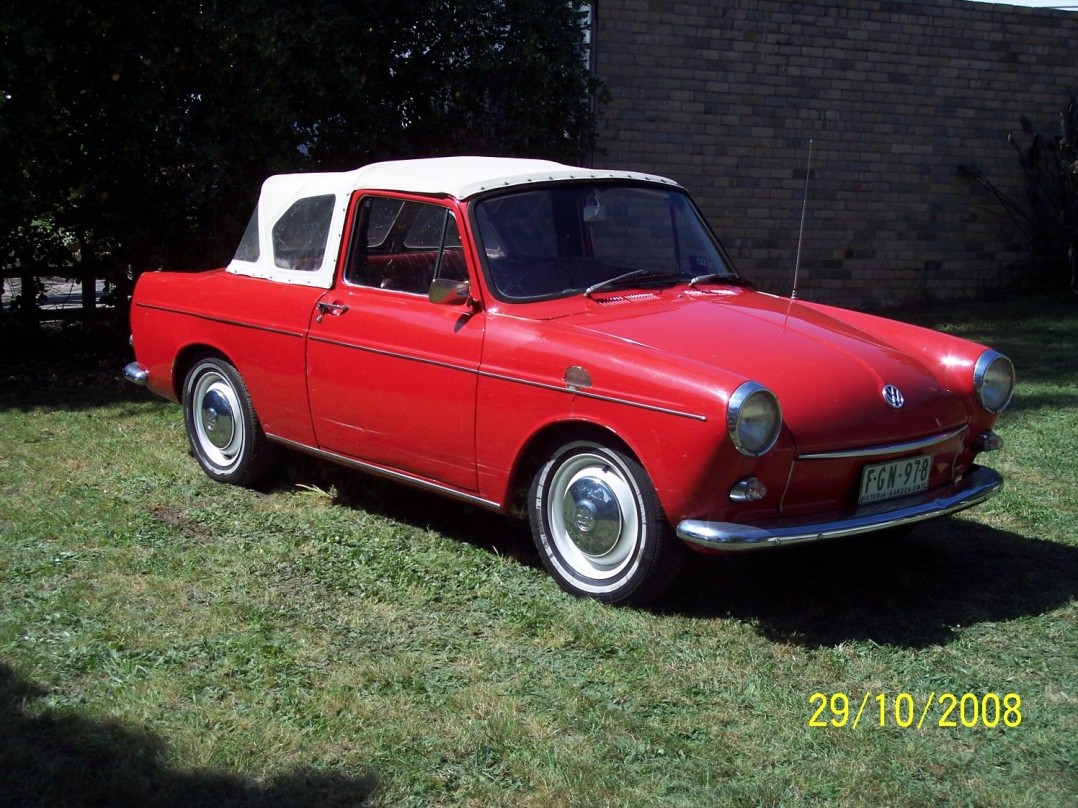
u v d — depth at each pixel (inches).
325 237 212.1
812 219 487.2
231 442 232.5
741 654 155.6
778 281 486.9
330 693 141.8
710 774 124.4
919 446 169.9
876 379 170.1
